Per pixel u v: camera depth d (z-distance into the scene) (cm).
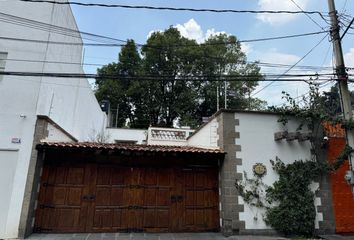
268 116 1020
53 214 888
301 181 956
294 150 1002
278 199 945
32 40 970
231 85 3234
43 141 896
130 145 968
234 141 976
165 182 971
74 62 1371
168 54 3138
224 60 3228
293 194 939
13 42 955
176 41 3133
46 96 979
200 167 1002
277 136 989
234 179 945
